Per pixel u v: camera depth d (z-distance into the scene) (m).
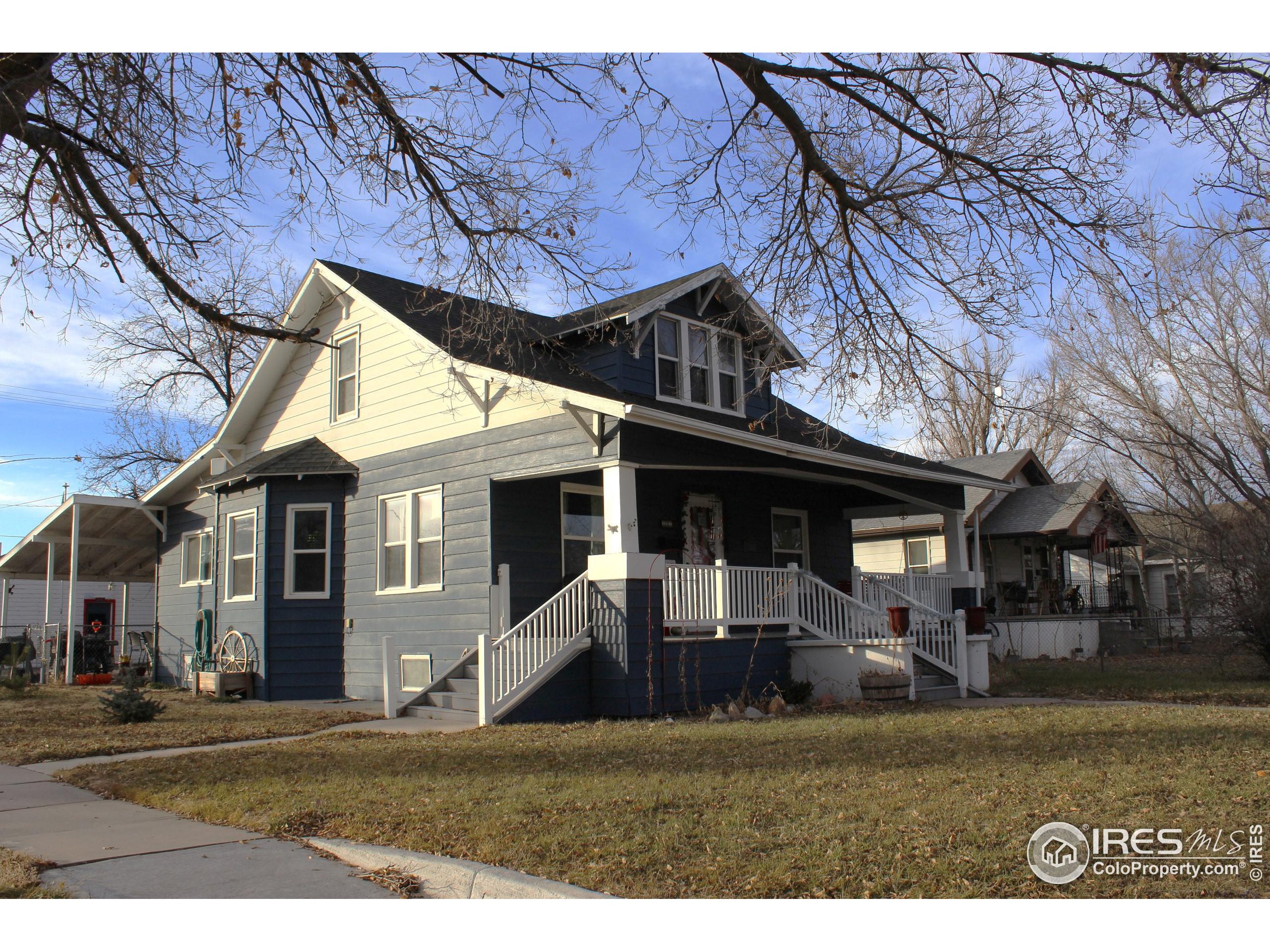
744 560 17.97
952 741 9.30
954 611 18.48
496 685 12.04
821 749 9.01
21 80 6.88
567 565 15.32
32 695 17.89
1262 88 7.79
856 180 9.92
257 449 19.62
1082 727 10.09
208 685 16.78
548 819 6.42
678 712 13.11
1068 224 9.41
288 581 16.84
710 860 5.41
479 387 14.66
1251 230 9.14
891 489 17.61
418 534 15.66
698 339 16.20
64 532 22.22
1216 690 14.80
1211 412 21.70
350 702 15.91
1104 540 28.38
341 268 17.67
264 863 5.75
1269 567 17.02
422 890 5.27
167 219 8.90
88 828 6.75
